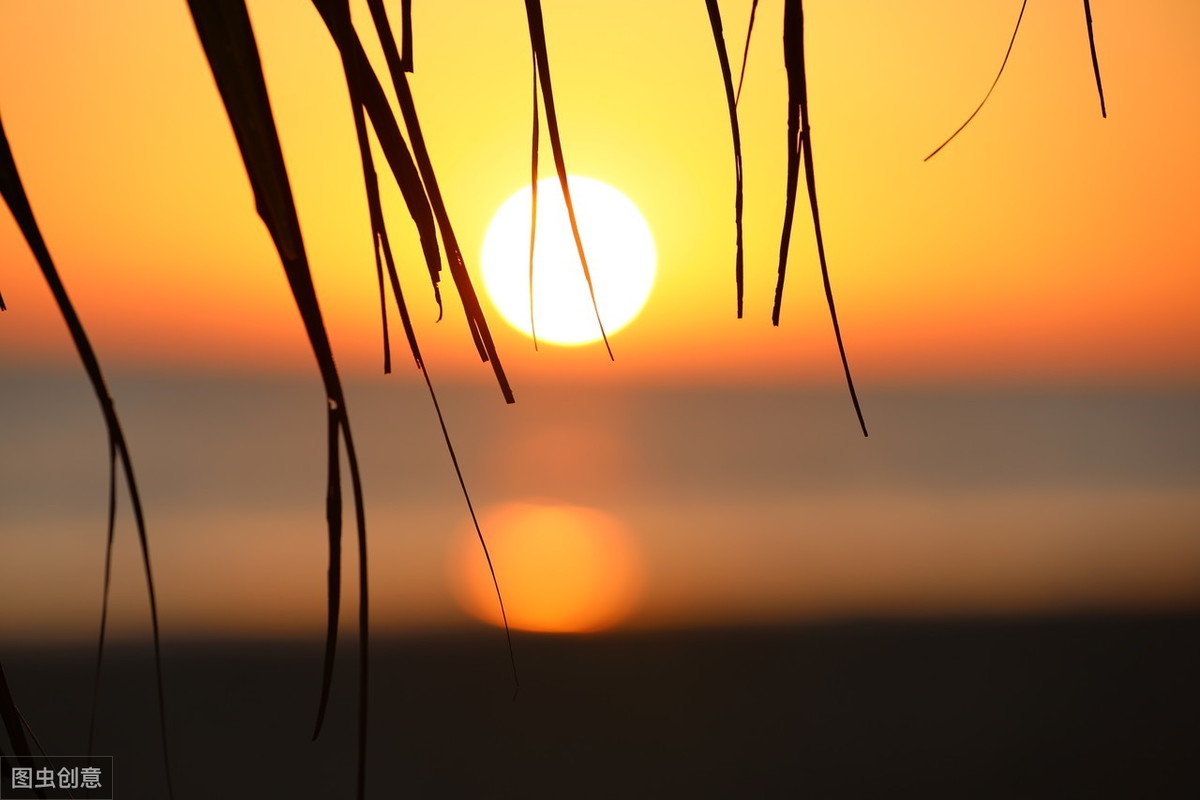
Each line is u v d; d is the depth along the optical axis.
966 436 132.00
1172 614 39.22
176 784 22.00
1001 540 58.78
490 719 27.14
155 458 100.19
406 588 45.69
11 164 1.39
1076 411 163.62
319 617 39.06
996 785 23.14
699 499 81.75
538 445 133.00
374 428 145.75
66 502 72.25
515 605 42.12
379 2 1.64
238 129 1.38
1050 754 24.92
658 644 35.53
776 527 65.94
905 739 26.14
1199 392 193.38
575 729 26.53
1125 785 23.03
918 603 42.03
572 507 78.06
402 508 76.31
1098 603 41.41
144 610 39.53
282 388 182.75
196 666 31.66
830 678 31.59
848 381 1.56
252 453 106.44
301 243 1.38
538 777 23.28
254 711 27.47
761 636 36.75
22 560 49.22
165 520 64.81
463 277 1.68
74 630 35.81
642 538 62.72
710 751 25.14
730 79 1.66
